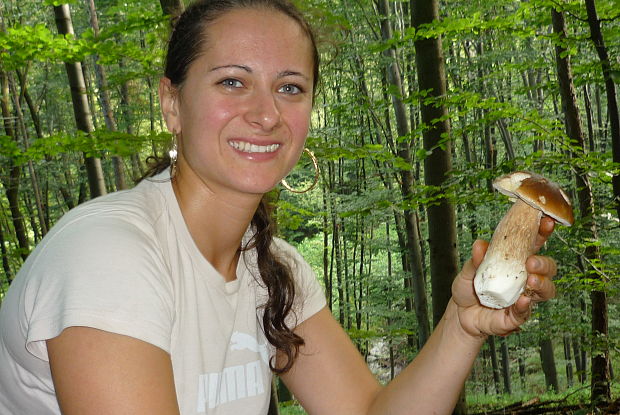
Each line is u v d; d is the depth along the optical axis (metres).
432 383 1.50
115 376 1.01
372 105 8.12
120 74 5.45
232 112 1.29
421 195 6.30
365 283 19.55
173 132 1.42
